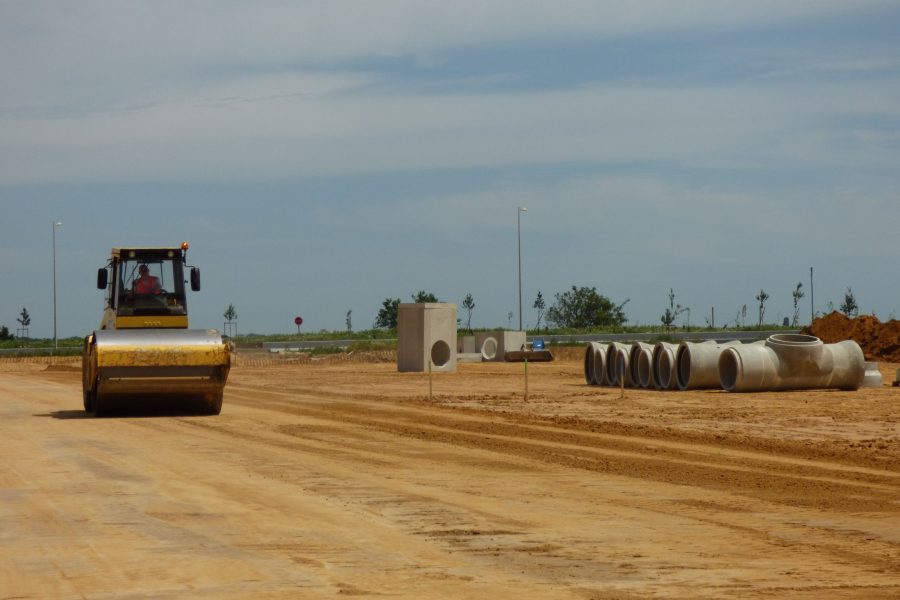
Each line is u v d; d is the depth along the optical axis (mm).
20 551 11586
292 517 13656
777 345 37125
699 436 23766
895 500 15242
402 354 56312
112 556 11328
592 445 22203
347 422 27375
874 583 10211
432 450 21219
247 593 9727
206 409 29859
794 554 11539
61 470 18094
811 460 19875
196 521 13375
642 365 40656
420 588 9938
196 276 30094
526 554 11516
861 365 37594
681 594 9758
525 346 70500
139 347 27438
